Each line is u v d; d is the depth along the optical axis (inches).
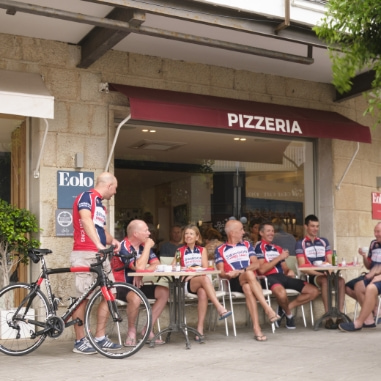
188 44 327.6
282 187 398.9
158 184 364.5
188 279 308.8
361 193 421.4
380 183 436.1
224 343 294.0
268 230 355.9
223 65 362.6
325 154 404.2
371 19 185.2
